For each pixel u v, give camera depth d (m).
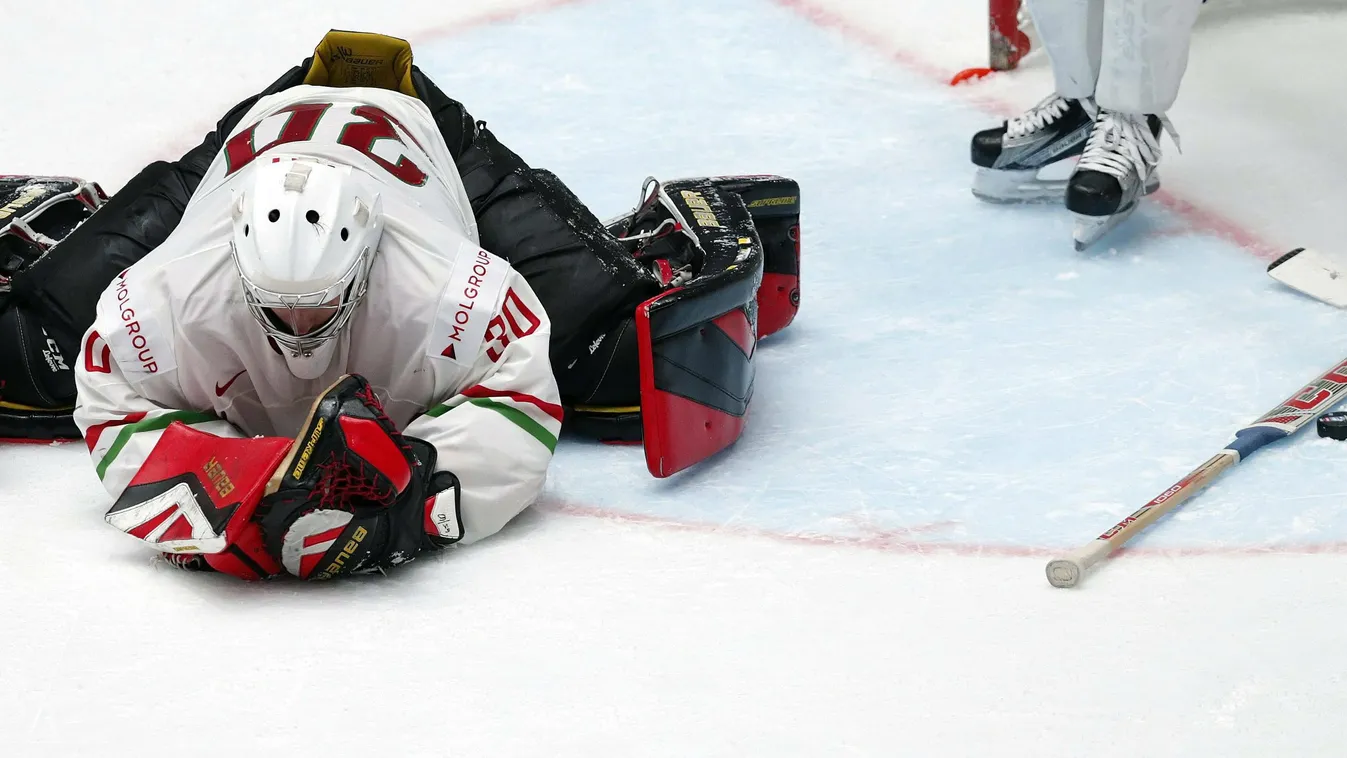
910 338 19.89
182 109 29.80
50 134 28.55
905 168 25.80
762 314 19.58
